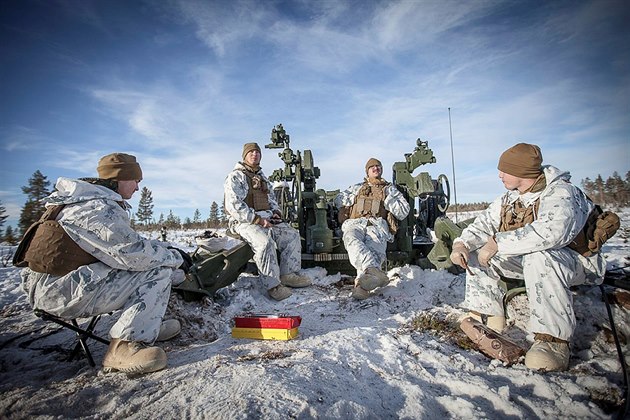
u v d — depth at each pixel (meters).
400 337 2.82
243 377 2.04
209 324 3.20
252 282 4.59
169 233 21.73
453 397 1.91
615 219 2.44
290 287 4.59
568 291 2.34
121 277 2.34
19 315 3.91
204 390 1.93
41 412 1.82
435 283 4.13
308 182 6.21
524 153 2.58
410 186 5.70
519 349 2.40
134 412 1.80
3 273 6.33
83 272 2.21
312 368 2.19
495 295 2.85
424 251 5.68
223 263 4.01
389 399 1.96
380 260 4.58
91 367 2.38
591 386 1.99
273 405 1.74
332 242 5.25
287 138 6.22
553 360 2.19
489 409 1.87
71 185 2.31
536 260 2.40
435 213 6.36
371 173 4.89
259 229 4.22
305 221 5.82
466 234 2.93
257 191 4.49
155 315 2.39
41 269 2.15
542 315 2.30
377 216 4.73
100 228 2.22
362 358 2.42
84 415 1.81
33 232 2.23
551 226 2.32
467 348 2.63
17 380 2.24
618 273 3.30
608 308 2.57
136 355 2.20
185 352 2.59
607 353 2.42
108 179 2.52
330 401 1.83
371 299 3.92
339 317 3.45
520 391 2.04
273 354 2.45
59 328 3.33
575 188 2.48
